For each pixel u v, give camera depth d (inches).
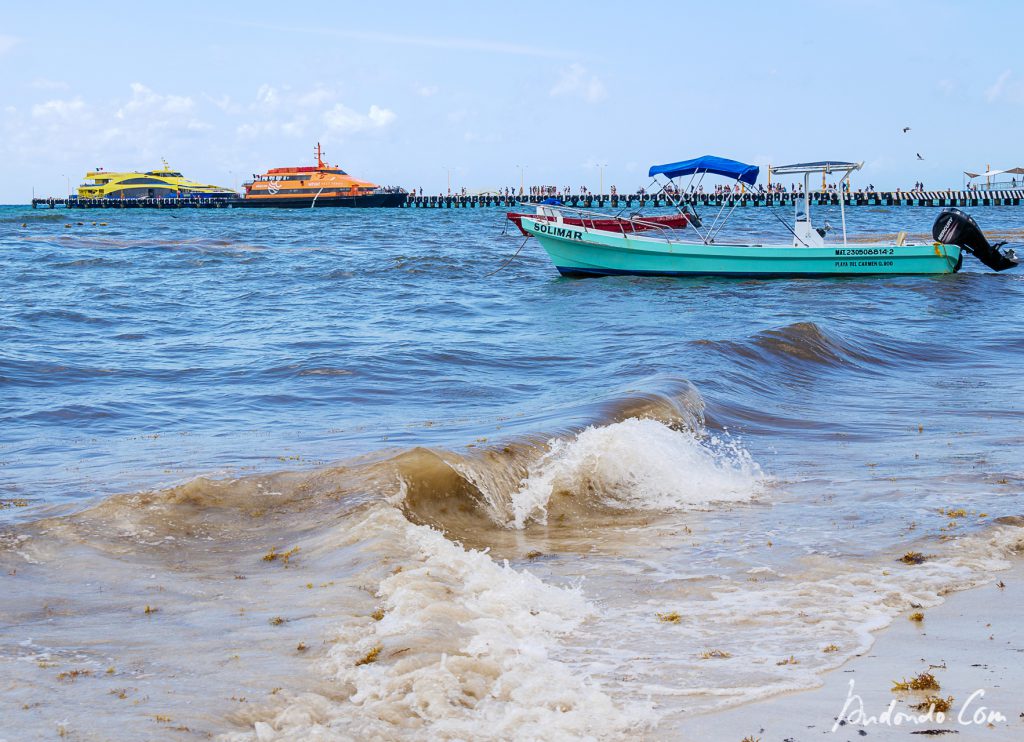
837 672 209.2
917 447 457.1
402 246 2039.9
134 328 909.8
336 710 181.6
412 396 597.6
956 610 249.3
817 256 1298.0
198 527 308.2
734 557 299.9
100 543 289.6
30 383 632.4
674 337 831.7
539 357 741.9
